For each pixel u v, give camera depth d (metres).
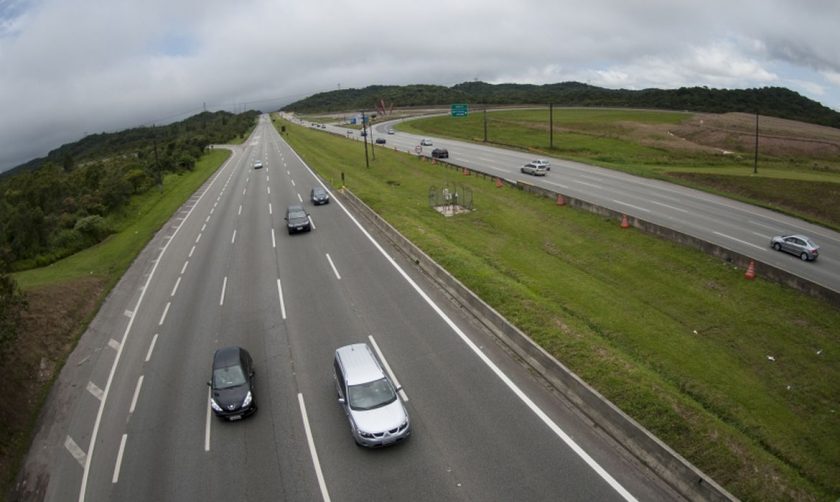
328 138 128.75
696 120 126.00
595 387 18.20
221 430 18.08
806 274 33.94
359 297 27.89
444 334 23.27
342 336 23.77
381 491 14.75
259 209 52.25
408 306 26.39
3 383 21.08
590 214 45.19
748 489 13.95
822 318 27.48
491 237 41.22
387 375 19.84
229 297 29.30
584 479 14.59
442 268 28.98
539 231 43.16
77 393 21.44
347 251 35.78
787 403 22.14
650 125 119.88
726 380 23.22
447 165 71.62
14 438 19.14
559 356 20.25
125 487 16.00
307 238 39.75
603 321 27.55
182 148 116.25
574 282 32.97
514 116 150.38
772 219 46.19
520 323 22.89
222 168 95.06
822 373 23.88
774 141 98.50
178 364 22.72
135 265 36.62
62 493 16.20
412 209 47.62
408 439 16.72
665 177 62.88
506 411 17.73
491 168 71.44
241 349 20.77
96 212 55.91
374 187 58.75
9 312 21.80
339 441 17.02
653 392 17.75
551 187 58.25
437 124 143.62
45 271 40.00
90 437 18.61
